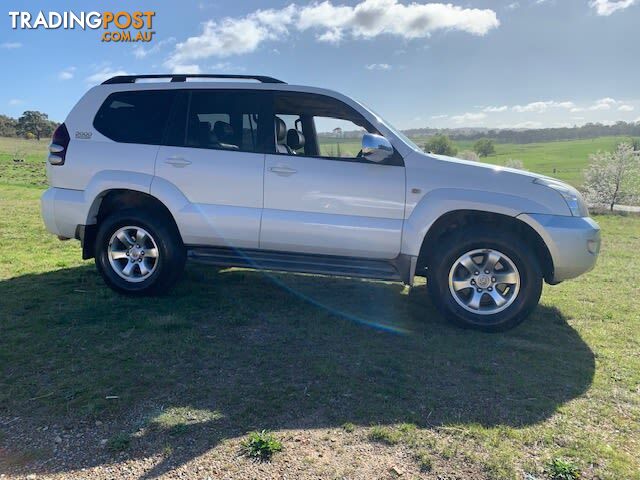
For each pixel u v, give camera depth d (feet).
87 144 15.98
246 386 10.36
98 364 11.18
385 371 11.23
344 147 15.26
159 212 16.07
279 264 15.19
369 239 14.40
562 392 10.50
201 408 9.43
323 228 14.60
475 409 9.70
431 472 7.82
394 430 8.88
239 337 13.05
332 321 14.53
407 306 16.24
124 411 9.27
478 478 7.70
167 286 16.08
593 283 20.03
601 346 13.20
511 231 14.38
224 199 15.19
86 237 16.20
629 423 9.34
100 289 17.01
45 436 8.49
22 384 10.19
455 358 12.12
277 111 15.48
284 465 7.88
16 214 34.63
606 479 7.70
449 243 14.05
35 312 14.47
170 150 15.52
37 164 127.13
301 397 9.95
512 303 13.89
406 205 14.24
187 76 15.83
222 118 15.51
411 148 14.71
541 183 14.07
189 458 7.98
